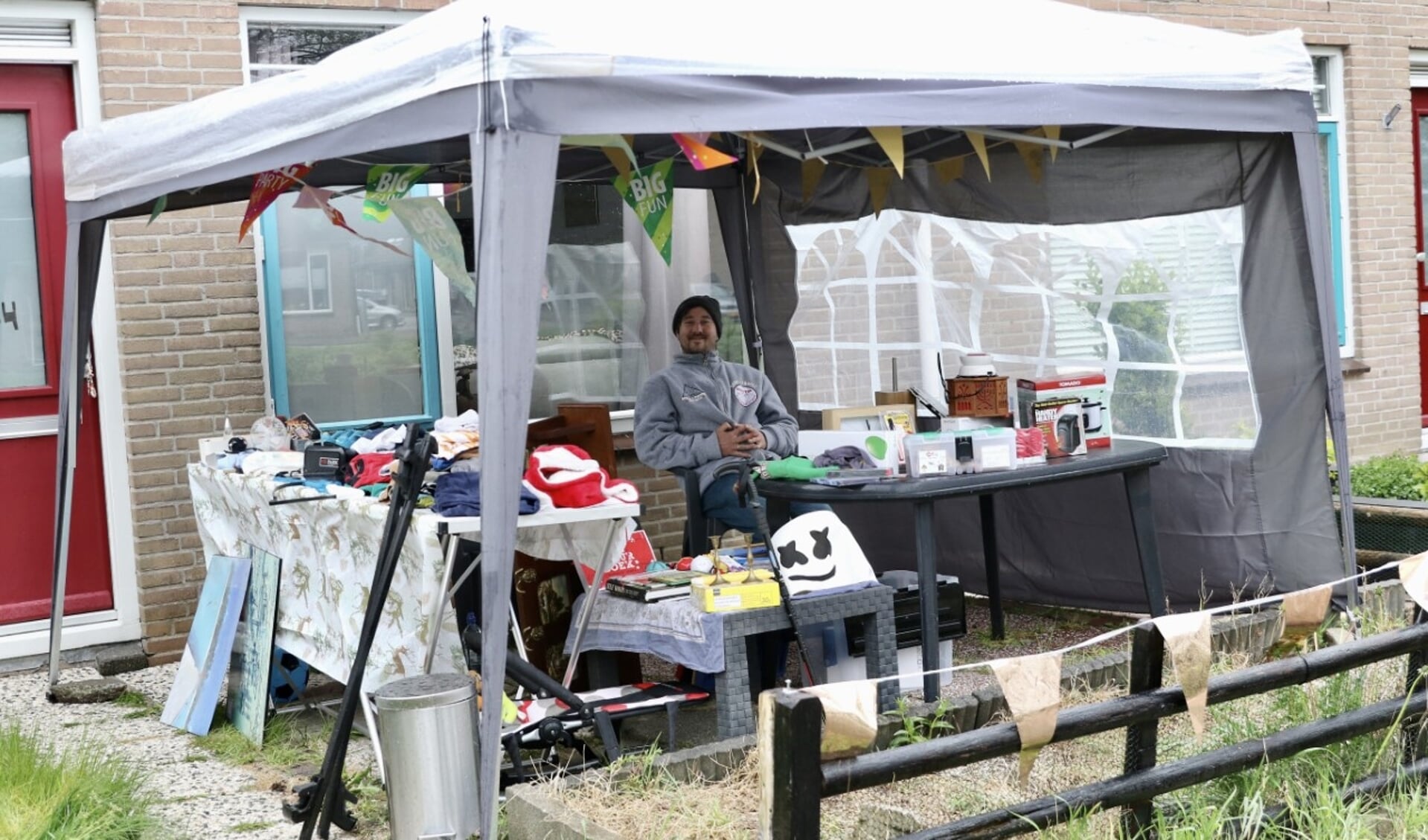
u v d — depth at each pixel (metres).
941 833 3.13
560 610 5.20
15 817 3.84
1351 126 9.28
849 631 4.74
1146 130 5.62
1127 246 5.89
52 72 6.05
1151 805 3.45
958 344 6.54
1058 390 5.26
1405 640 3.77
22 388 6.09
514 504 3.46
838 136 5.99
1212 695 3.43
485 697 3.44
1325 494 5.39
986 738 3.11
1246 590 5.67
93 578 6.18
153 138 4.89
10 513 6.06
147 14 6.00
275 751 4.87
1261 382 5.49
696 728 4.93
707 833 3.56
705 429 5.61
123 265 6.00
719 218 6.86
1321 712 4.08
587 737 4.45
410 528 4.09
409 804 3.73
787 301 6.79
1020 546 6.44
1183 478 5.80
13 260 6.07
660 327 7.30
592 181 6.60
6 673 6.03
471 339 6.78
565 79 3.51
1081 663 4.91
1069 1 8.16
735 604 4.29
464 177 6.29
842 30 4.02
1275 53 4.98
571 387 7.11
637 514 4.38
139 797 4.34
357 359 6.54
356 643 4.49
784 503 5.27
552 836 3.58
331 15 6.39
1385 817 3.61
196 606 6.18
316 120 4.06
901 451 4.93
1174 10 8.53
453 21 3.74
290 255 6.37
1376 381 9.41
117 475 6.13
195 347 6.14
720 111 3.73
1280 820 3.54
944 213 6.39
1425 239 9.88
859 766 2.93
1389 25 9.37
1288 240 5.31
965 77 4.17
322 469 4.92
